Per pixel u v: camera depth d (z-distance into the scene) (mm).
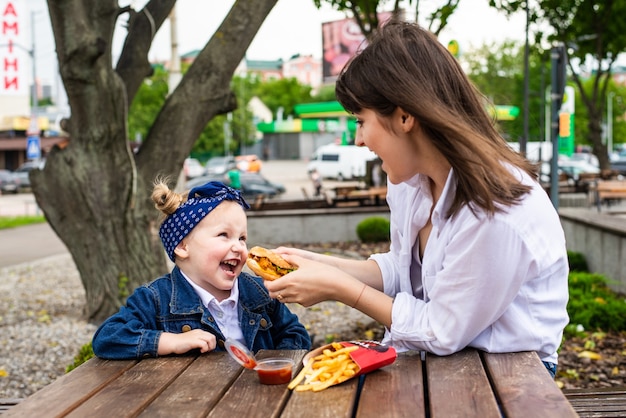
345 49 13297
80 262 7426
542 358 2447
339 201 16125
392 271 2873
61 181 7246
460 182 2287
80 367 2457
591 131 24375
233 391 2111
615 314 6543
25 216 25891
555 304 2396
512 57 40500
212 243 2686
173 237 2748
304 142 81875
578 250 10117
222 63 7324
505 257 2227
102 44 6688
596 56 22734
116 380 2264
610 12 20250
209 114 7418
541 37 20578
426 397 2193
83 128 7117
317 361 2273
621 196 18719
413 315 2383
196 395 2072
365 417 1859
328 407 1939
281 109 82125
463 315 2289
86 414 1933
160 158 7359
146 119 59719
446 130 2197
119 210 7258
